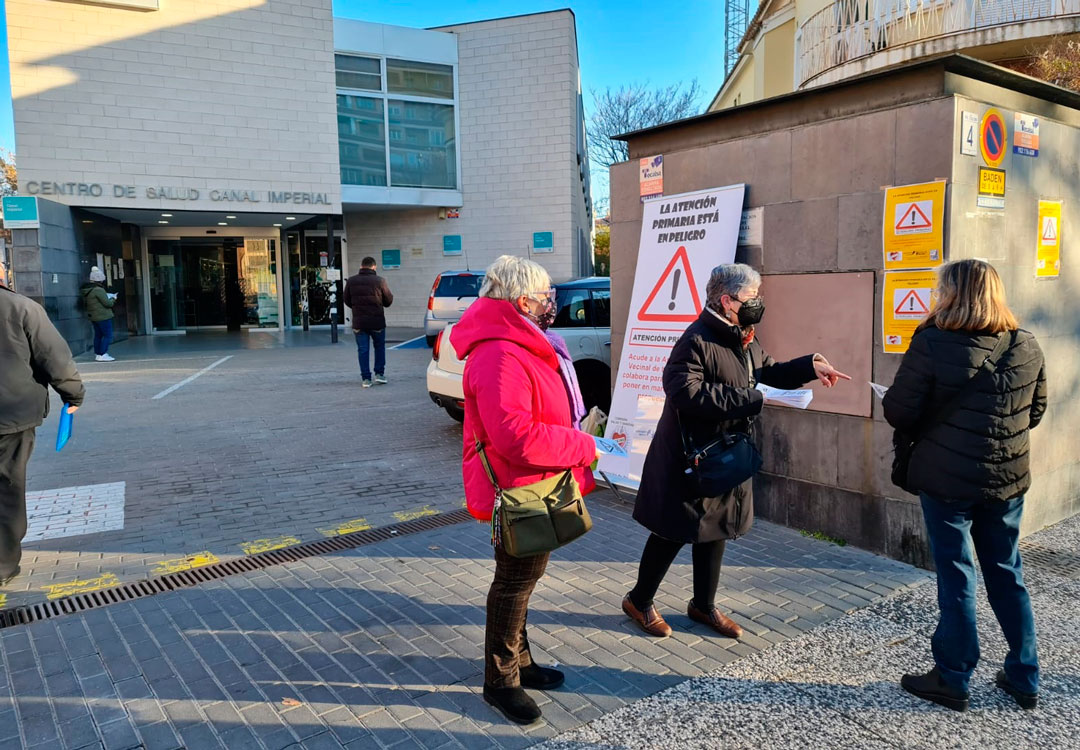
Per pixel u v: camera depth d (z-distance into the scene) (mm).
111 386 11367
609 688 3146
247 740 2791
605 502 5695
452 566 4465
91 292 14656
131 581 4270
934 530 2982
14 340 4059
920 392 2891
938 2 12219
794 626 3666
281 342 18703
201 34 16781
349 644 3525
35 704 3037
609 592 4086
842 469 4656
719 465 3211
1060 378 4832
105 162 16250
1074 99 4602
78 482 6289
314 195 18156
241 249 22328
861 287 4406
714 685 3162
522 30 20734
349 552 4703
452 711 2982
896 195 4188
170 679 3221
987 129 4133
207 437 7930
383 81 20500
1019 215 4398
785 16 18875
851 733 2832
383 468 6738
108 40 16062
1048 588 4020
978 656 2951
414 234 22109
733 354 3305
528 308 2793
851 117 4387
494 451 2768
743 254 5074
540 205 21250
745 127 5035
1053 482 4922
